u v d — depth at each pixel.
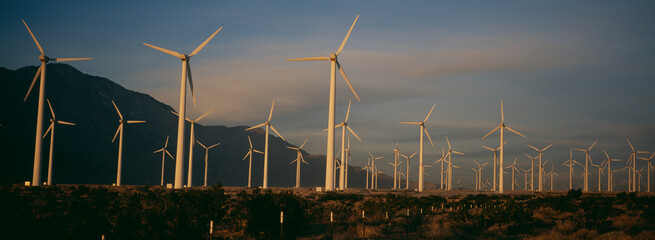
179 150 71.69
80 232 26.80
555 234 33.88
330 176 78.88
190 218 33.00
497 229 39.44
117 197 54.38
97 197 46.75
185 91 73.56
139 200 44.44
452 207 58.88
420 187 131.25
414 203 55.97
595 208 50.06
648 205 58.72
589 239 32.44
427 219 44.22
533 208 57.41
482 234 36.56
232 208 43.78
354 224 40.47
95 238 26.75
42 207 39.41
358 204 60.19
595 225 39.72
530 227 40.56
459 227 39.72
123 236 27.72
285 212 33.97
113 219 33.75
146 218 30.34
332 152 79.38
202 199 37.72
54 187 68.06
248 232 32.91
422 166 131.25
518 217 42.34
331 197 70.38
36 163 80.88
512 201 55.00
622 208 59.28
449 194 124.31
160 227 29.19
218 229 35.31
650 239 31.69
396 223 41.91
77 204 34.25
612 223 41.44
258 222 32.62
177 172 71.06
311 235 34.56
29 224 26.75
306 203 49.09
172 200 40.03
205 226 33.03
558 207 52.84
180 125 72.31
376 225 40.09
